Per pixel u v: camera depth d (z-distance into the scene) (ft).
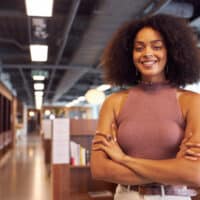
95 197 10.77
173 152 3.44
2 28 17.74
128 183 3.43
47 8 10.88
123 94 4.02
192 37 4.04
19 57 24.95
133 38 4.19
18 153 36.55
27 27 17.49
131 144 3.59
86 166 10.94
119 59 4.43
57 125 10.78
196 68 4.00
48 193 16.51
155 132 3.50
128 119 3.75
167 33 3.85
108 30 14.96
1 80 30.89
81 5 14.46
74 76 29.71
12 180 19.97
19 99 70.54
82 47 18.54
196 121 3.37
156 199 3.44
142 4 11.84
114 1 11.51
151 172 3.25
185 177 3.14
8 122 43.06
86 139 11.60
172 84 3.92
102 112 4.05
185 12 13.11
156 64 3.83
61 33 17.90
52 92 51.72
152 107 3.67
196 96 3.58
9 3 13.97
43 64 26.27
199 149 3.20
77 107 84.84
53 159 10.69
